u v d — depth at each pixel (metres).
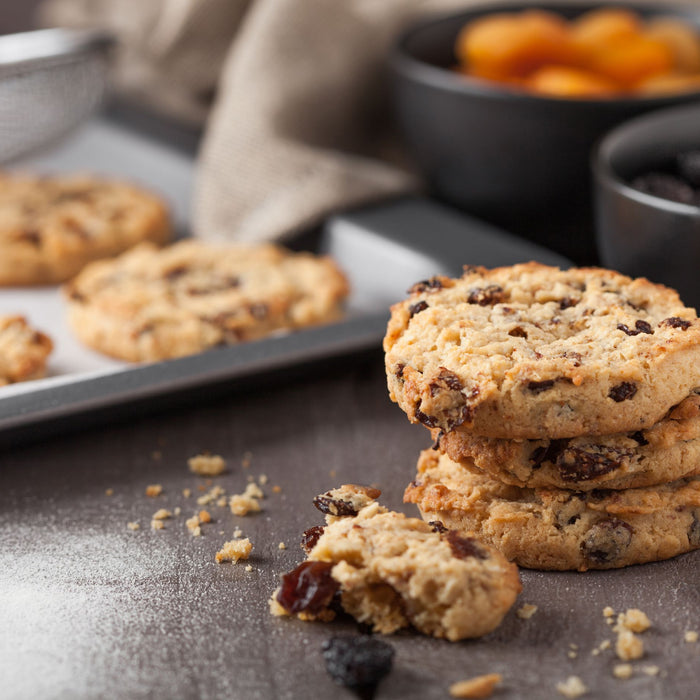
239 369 0.56
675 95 0.63
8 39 0.74
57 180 0.73
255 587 0.47
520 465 0.47
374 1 0.75
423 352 0.48
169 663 0.45
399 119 0.69
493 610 0.45
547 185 0.65
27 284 0.66
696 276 0.54
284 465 0.53
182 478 0.52
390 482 0.52
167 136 0.81
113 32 0.82
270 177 0.69
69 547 0.49
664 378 0.46
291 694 0.44
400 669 0.44
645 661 0.44
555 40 0.68
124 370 0.55
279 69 0.71
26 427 0.53
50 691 0.44
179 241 0.71
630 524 0.48
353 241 0.66
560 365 0.46
